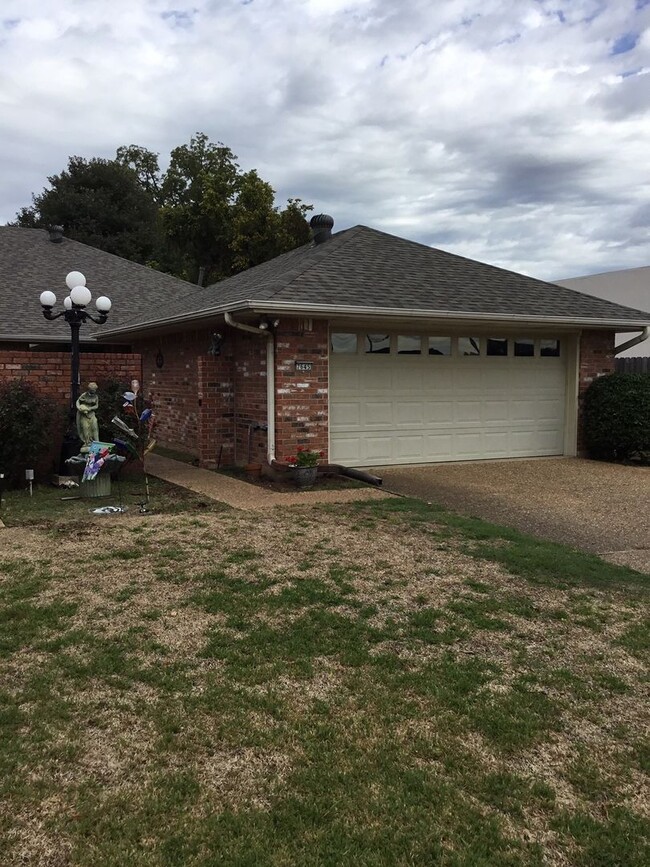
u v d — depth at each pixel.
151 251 35.72
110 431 9.45
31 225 35.59
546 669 3.85
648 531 7.11
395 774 2.88
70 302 9.52
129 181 36.00
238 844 2.45
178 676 3.70
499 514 7.87
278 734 3.16
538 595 5.01
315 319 10.00
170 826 2.54
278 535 6.60
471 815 2.63
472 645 4.15
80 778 2.82
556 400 12.45
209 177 30.55
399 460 11.23
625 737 3.20
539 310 11.23
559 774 2.91
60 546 6.16
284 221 30.11
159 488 9.31
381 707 3.41
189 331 12.66
